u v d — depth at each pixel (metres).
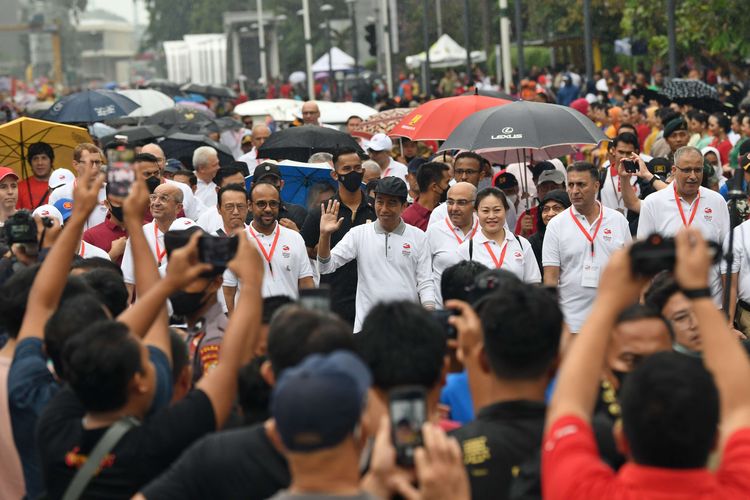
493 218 13.62
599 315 5.08
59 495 6.25
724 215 14.49
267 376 6.25
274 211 13.17
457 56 70.06
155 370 6.51
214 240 6.32
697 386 4.85
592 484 4.83
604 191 17.17
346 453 4.78
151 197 14.02
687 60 45.25
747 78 43.59
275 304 7.64
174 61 116.38
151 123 31.53
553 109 17.02
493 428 5.84
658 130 25.39
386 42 72.06
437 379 5.93
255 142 25.73
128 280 12.92
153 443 6.08
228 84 125.62
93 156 16.03
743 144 18.81
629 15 43.59
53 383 7.16
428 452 4.86
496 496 5.76
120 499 6.08
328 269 13.77
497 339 5.82
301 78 91.38
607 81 46.12
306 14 75.38
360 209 15.29
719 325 4.93
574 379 5.03
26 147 18.31
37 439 6.38
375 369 5.82
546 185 16.31
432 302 13.80
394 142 26.80
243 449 5.78
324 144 22.06
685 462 4.86
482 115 17.09
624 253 5.08
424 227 15.91
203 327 8.86
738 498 4.81
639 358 6.91
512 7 74.19
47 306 7.16
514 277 7.21
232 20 137.38
